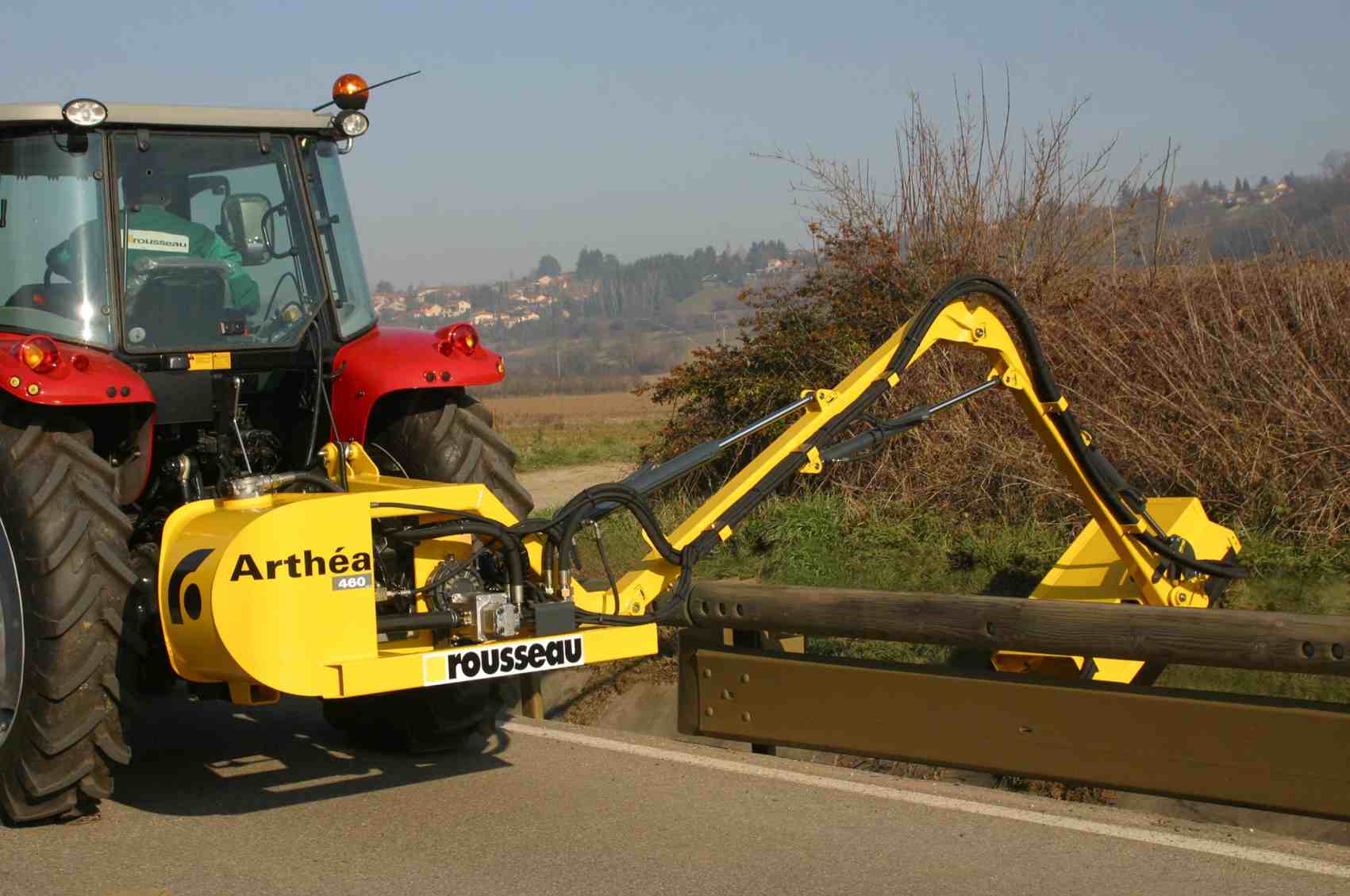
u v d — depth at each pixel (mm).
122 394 4574
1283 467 7793
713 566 8742
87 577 4402
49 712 4359
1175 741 4199
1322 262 8539
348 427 5344
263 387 5477
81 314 4891
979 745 4617
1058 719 4441
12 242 4926
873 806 4555
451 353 5371
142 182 5098
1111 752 4328
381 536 4500
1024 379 5707
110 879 4051
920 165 10414
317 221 5543
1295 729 3975
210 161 5277
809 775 4949
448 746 5477
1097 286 9539
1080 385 8969
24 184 4949
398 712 5391
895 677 4812
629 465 14703
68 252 4910
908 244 10398
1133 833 4199
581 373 98125
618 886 3854
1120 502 5664
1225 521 7887
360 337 5602
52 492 4441
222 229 5289
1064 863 3938
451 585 4473
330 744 5766
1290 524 7648
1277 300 8523
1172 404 8336
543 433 26297
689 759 5234
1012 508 8703
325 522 4105
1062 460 5742
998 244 10086
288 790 5023
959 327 5551
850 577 8211
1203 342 8531
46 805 4477
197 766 5426
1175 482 8234
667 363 103938
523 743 5613
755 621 5152
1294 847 4043
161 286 5070
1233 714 4086
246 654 3975
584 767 5199
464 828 4477
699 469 10727
